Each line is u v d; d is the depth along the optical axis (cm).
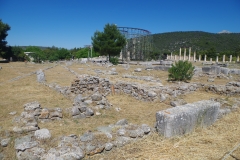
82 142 500
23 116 676
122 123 672
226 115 787
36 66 3219
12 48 5059
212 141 561
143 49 6488
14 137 547
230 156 488
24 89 1312
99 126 671
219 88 1256
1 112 810
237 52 6388
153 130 613
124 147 520
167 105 992
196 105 666
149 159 468
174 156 482
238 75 2294
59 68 2941
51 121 717
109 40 3872
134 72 2469
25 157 439
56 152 451
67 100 1037
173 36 12338
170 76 1716
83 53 7362
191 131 622
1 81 1647
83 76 1220
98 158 475
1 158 466
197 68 2605
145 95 1071
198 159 472
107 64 3444
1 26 4297
